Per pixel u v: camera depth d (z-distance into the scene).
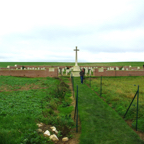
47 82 15.85
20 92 10.88
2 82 15.04
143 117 6.98
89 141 5.17
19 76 21.91
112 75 23.50
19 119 5.80
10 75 22.02
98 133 5.75
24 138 4.52
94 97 10.95
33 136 4.68
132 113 7.49
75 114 7.04
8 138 4.32
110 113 7.81
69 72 29.25
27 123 5.57
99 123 6.62
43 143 4.54
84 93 12.23
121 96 10.98
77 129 5.91
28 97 9.59
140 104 8.90
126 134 5.71
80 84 16.66
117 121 6.85
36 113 6.84
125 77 22.44
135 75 23.70
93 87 14.58
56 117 6.73
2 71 22.02
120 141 5.24
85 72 27.61
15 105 7.71
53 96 10.41
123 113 7.62
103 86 15.09
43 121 6.14
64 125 6.04
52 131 5.46
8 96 9.49
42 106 7.97
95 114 7.66
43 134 5.08
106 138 5.42
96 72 23.52
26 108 7.41
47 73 22.06
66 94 11.72
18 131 4.86
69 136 5.40
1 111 6.61
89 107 8.73
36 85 14.22
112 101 9.79
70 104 9.40
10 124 5.31
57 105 8.88
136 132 5.96
